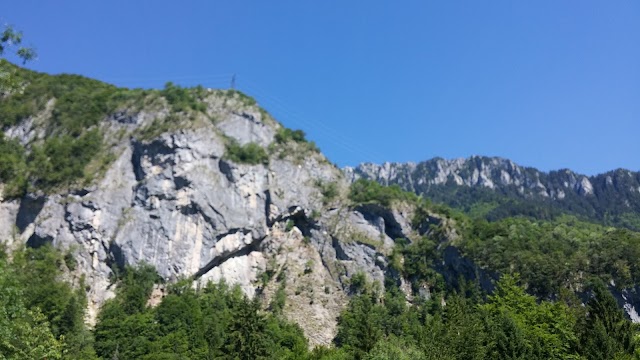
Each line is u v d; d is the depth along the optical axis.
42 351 44.19
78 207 158.88
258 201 177.50
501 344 67.75
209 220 166.00
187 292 148.12
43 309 118.38
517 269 146.25
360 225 180.12
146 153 171.62
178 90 192.88
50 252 148.62
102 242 156.62
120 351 119.81
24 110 194.00
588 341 68.75
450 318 79.31
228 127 189.38
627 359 65.50
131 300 140.12
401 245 176.88
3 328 39.09
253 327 98.38
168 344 119.69
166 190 165.38
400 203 186.12
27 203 161.50
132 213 162.12
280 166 188.12
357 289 164.38
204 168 173.00
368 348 89.62
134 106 188.38
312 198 187.00
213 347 107.62
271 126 199.50
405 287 166.25
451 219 180.50
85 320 133.00
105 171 168.00
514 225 178.25
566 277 138.12
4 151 176.25
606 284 132.12
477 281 152.88
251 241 171.25
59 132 185.00
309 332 147.38
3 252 135.62
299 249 176.00
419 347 74.75
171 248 158.62
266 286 163.62
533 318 79.00
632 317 127.50
